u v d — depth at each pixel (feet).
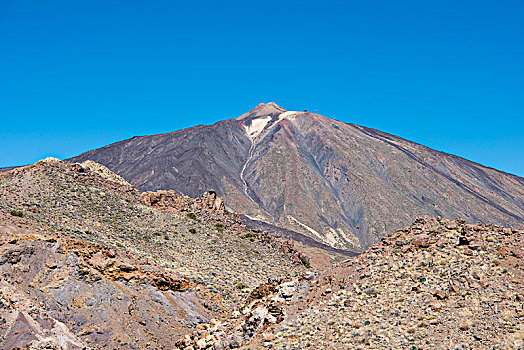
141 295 136.26
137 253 185.98
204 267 195.52
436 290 77.61
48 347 95.14
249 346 82.69
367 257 95.66
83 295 120.47
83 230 189.47
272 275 210.79
